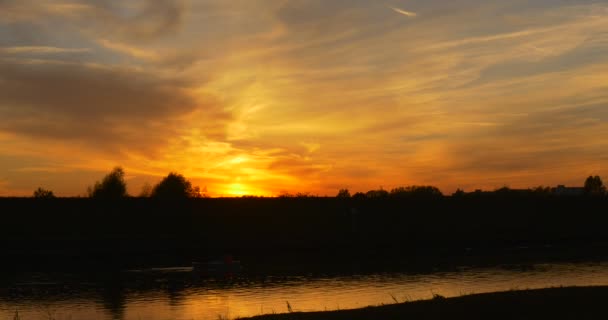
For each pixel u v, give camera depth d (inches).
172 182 3528.5
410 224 3282.5
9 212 2785.4
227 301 1289.4
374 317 679.1
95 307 1222.9
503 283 1521.9
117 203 3097.9
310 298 1316.4
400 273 1759.4
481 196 3907.5
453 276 1675.7
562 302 722.8
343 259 2169.0
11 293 1389.0
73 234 2655.0
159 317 1118.4
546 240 3004.4
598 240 3019.2
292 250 2536.9
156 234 2775.6
